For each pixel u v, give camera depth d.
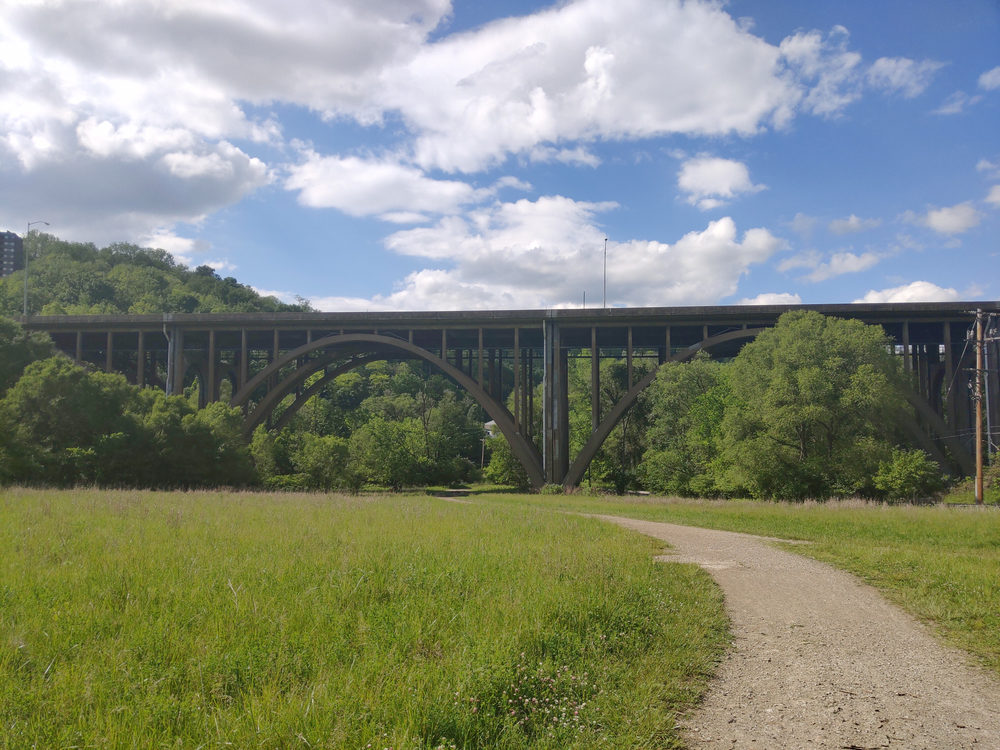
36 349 43.78
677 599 8.74
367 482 68.12
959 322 43.75
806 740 4.66
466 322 48.59
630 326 47.00
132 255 138.75
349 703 4.34
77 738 3.84
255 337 54.72
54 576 7.88
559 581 8.66
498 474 74.19
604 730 4.59
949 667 6.37
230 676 4.88
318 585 7.86
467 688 4.69
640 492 57.72
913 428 41.34
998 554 14.60
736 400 43.12
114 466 37.16
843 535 18.80
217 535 12.29
